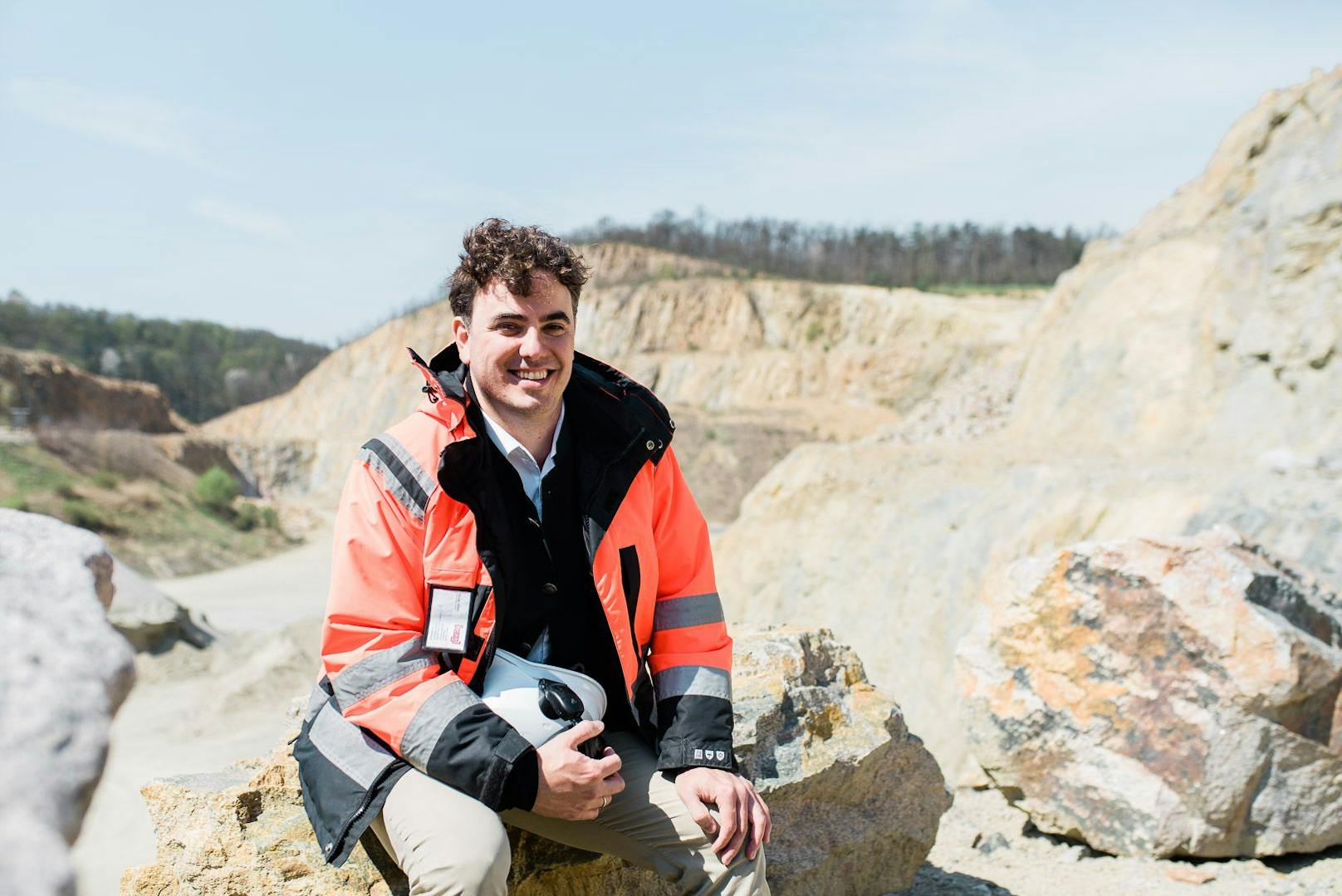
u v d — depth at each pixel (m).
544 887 2.85
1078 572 4.63
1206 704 4.28
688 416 59.34
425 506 2.38
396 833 2.26
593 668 2.55
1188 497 9.51
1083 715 4.54
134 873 2.68
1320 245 11.15
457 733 2.22
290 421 92.12
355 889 2.56
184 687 15.37
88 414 63.78
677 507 2.71
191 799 2.67
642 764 2.55
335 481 68.38
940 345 61.88
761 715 3.39
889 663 11.84
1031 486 11.40
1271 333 11.41
